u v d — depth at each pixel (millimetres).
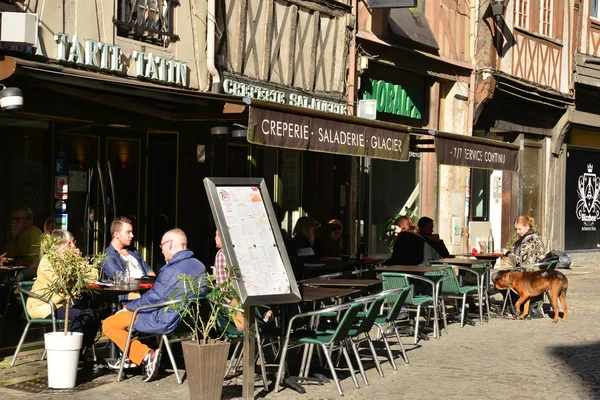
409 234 11844
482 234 18766
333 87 14297
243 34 12094
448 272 11242
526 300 12297
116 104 9016
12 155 8969
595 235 23906
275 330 8008
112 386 7605
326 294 7883
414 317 12000
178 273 7648
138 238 10750
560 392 7711
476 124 18875
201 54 11188
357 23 14797
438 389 7785
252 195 7199
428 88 17250
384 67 15836
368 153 9742
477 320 12094
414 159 17094
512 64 19188
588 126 23016
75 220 9789
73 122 9688
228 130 10102
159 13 10484
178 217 11234
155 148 11016
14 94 7363
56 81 7633
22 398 7125
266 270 7043
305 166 14031
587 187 23656
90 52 9242
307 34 13625
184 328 8359
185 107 10109
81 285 7406
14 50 8320
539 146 21609
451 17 17562
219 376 6980
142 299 7711
